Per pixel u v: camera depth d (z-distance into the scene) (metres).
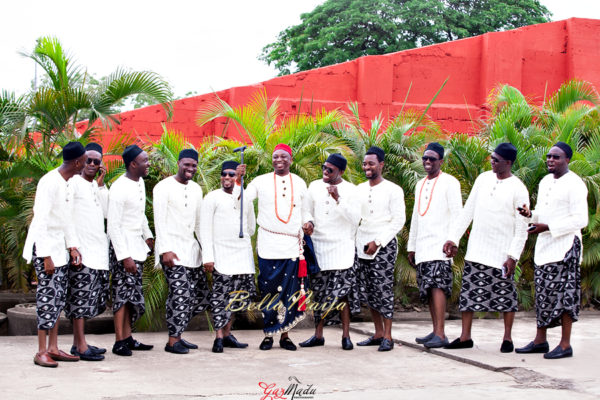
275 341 6.82
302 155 7.92
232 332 7.48
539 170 8.69
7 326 7.45
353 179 8.05
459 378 5.05
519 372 5.16
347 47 25.59
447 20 25.97
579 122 10.08
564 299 5.71
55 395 4.34
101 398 4.30
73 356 5.54
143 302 6.02
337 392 4.57
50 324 5.29
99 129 8.37
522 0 27.05
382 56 11.77
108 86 8.00
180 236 6.09
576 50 12.63
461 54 12.41
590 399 4.37
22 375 4.93
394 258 6.41
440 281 6.30
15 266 8.12
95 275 5.65
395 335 7.04
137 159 5.96
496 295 6.05
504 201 6.00
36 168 7.45
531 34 12.70
